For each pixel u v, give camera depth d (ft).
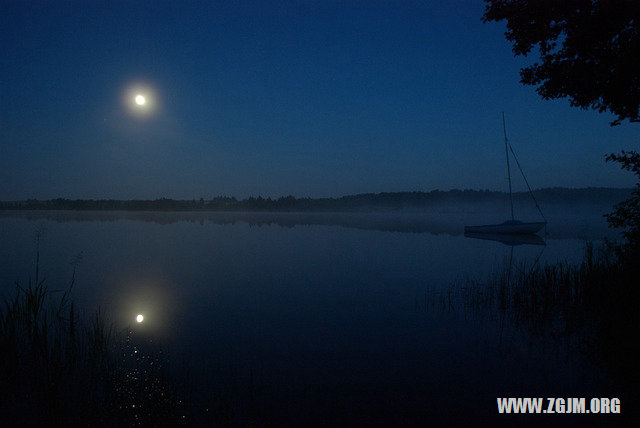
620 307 33.17
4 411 19.98
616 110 35.94
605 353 26.37
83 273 63.77
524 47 38.22
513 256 86.79
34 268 67.82
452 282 56.08
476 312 39.22
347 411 20.52
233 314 39.93
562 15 35.04
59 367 23.27
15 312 29.89
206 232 160.76
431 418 19.71
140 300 45.57
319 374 25.11
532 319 35.65
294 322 36.96
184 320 37.47
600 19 32.71
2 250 92.22
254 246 107.76
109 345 29.32
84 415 19.42
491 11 38.27
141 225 209.15
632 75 31.89
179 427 18.71
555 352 27.78
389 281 57.82
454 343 30.58
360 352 29.07
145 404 20.45
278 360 27.40
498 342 30.37
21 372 23.66
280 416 19.86
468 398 21.74
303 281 58.08
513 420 19.39
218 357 27.89
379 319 37.83
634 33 31.96
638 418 19.16
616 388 22.24
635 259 35.50
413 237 140.05
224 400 21.44
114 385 22.49
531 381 23.52
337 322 36.94
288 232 164.35
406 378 24.40
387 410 20.56
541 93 38.04
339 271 67.05
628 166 36.27
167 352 28.43
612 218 37.86
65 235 136.56
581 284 41.32
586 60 35.29
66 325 33.24
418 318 37.93
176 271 66.59
